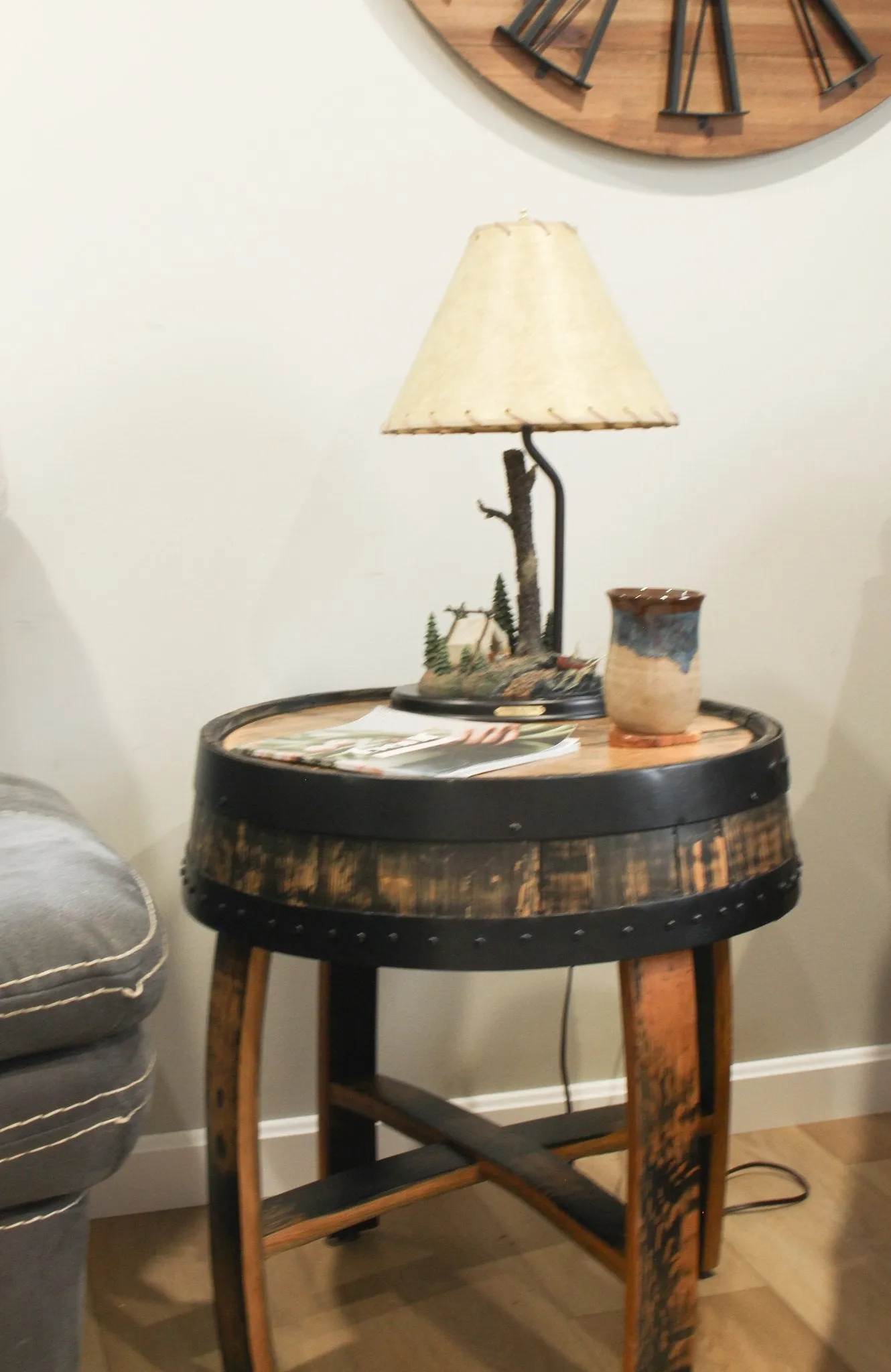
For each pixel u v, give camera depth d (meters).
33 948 0.87
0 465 1.29
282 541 1.49
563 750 1.07
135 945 0.91
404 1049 1.62
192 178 1.41
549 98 1.47
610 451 1.57
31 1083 0.88
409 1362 1.25
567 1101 1.64
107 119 1.38
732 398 1.60
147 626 1.47
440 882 0.97
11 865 0.95
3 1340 0.91
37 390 1.40
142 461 1.44
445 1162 1.29
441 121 1.47
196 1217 1.53
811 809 1.70
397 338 1.49
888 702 1.71
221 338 1.44
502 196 1.50
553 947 0.97
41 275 1.38
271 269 1.45
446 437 1.52
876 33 1.55
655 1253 1.04
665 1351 1.05
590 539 1.58
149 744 1.49
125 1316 1.33
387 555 1.53
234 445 1.46
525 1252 1.45
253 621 1.50
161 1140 1.54
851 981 1.75
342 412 1.49
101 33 1.37
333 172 1.45
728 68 1.51
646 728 1.11
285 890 1.02
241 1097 1.11
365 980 1.45
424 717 1.22
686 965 1.02
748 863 1.04
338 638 1.53
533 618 1.28
